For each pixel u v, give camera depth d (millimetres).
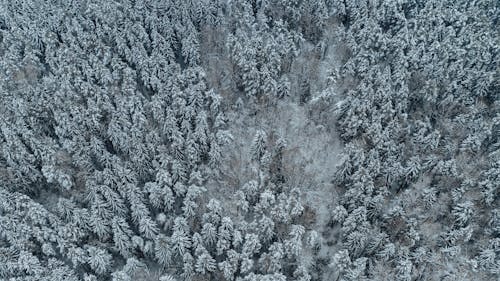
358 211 46312
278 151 57438
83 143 53500
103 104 58594
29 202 46250
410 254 46281
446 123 60156
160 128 57688
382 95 59281
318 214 54219
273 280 42406
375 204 48281
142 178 53469
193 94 59625
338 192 55219
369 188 48844
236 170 57500
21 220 46656
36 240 46688
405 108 60500
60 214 48375
